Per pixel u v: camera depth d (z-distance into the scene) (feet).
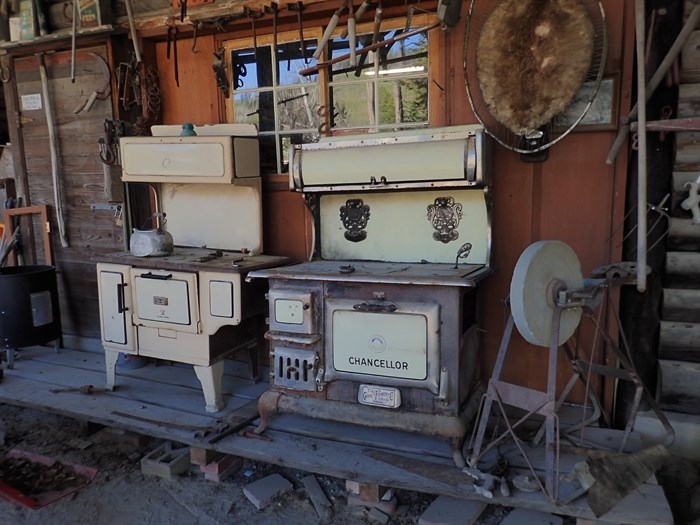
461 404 7.20
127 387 9.91
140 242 9.17
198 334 8.65
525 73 7.66
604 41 7.16
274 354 7.87
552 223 8.25
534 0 7.50
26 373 10.73
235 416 8.62
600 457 6.65
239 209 9.87
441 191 8.36
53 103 11.65
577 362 7.24
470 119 8.55
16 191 12.73
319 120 9.64
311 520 7.30
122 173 9.74
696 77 7.34
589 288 6.45
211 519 7.34
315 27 9.47
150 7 10.34
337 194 9.03
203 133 9.87
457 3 7.98
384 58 9.09
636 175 7.72
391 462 7.18
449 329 6.90
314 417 7.60
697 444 7.57
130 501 7.75
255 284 8.75
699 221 7.36
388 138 7.89
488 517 7.14
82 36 10.71
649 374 8.03
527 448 7.37
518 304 6.09
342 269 7.67
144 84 10.53
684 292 7.75
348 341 7.32
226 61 10.19
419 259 8.63
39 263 12.74
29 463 8.74
